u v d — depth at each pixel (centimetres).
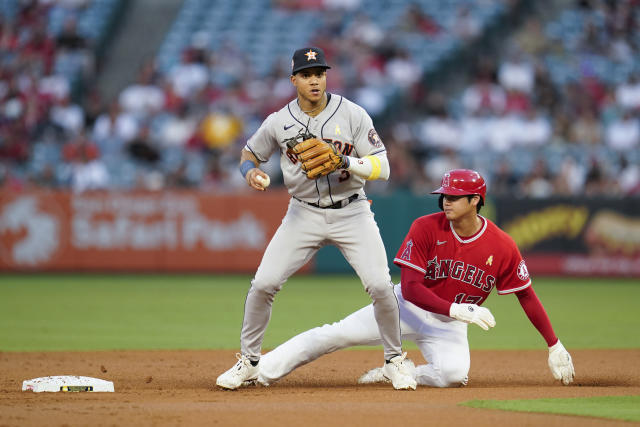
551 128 7788
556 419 1767
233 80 7994
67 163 7112
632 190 7238
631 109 8019
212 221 6650
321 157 2050
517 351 3306
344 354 3198
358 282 6319
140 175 7162
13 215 6575
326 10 8838
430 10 8794
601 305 5006
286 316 4325
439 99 7775
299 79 2123
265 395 2159
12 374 2617
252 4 9025
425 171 7369
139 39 8962
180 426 1692
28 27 8575
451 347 2342
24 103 7769
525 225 6662
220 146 7400
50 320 4197
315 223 2184
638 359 3042
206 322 4159
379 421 1742
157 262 6656
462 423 1722
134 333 3769
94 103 7956
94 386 2250
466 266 2298
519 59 8238
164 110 7681
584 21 8819
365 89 7838
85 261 6631
